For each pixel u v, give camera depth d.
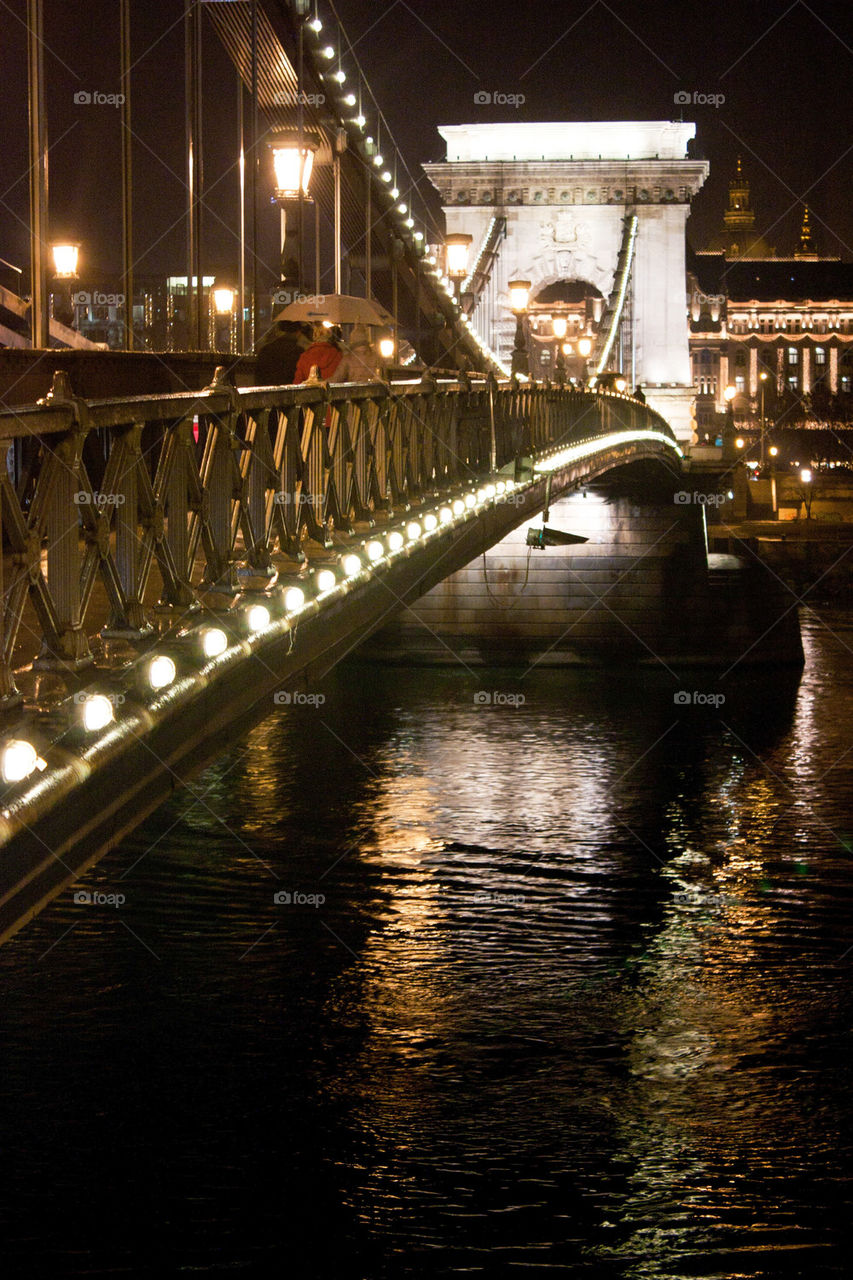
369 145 27.25
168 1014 14.91
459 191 94.06
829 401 134.00
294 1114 12.88
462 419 15.99
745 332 160.12
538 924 18.44
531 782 25.44
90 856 6.24
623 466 36.59
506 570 37.12
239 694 8.01
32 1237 10.79
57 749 5.76
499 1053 14.44
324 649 9.70
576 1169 12.03
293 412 9.66
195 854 20.80
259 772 25.52
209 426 8.05
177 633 7.35
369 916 18.25
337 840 21.61
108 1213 11.13
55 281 21.22
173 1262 10.44
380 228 31.05
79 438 6.14
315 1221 11.21
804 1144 12.61
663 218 92.88
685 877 20.44
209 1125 12.62
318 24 24.64
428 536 12.72
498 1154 12.45
